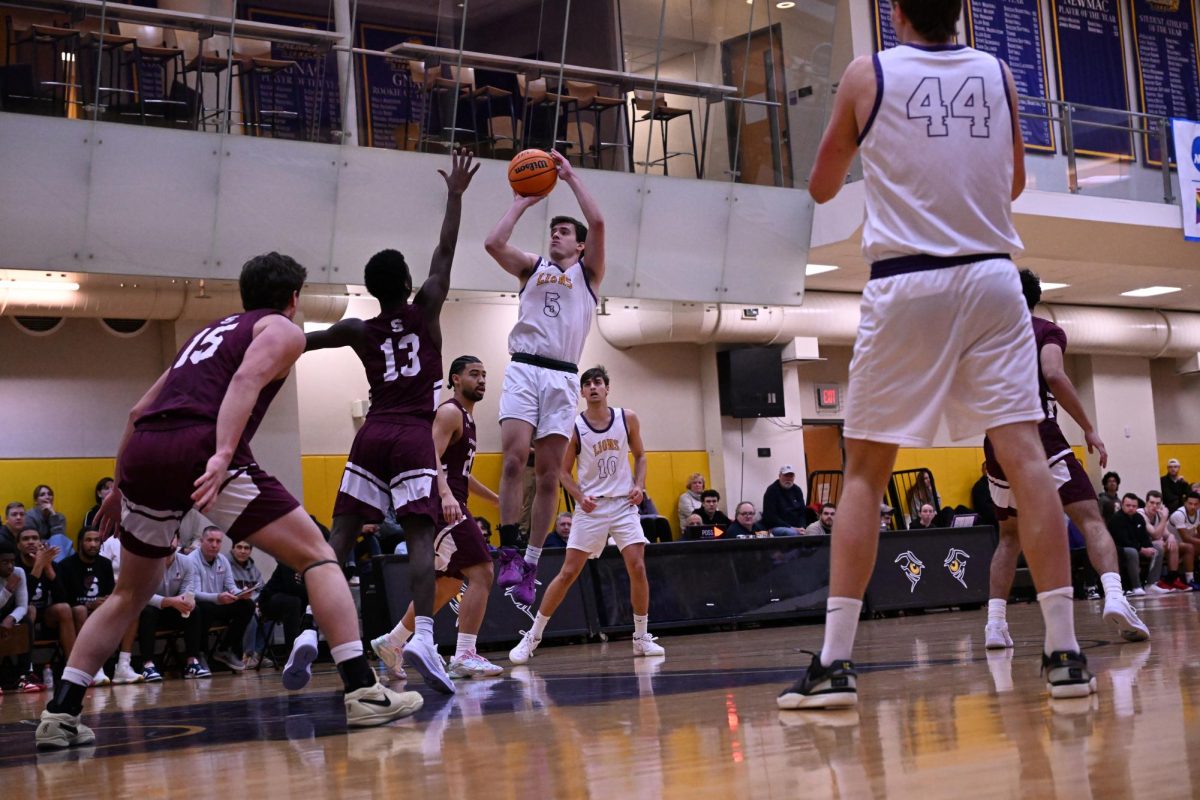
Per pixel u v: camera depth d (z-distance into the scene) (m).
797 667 5.42
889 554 12.32
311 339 5.21
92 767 3.29
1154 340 19.78
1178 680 3.48
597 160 13.60
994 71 3.31
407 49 12.61
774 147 14.66
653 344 16.69
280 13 12.05
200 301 13.02
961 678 4.03
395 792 2.40
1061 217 14.50
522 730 3.40
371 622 9.89
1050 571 3.26
